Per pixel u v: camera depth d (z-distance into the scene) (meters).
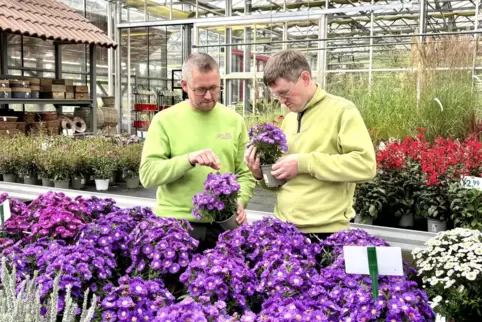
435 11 11.60
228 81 11.77
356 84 7.19
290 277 1.67
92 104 9.94
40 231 2.27
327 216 2.18
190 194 2.42
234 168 2.60
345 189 2.25
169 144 2.48
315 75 10.06
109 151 5.34
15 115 8.77
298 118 2.29
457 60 6.38
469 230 2.06
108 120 11.14
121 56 14.13
